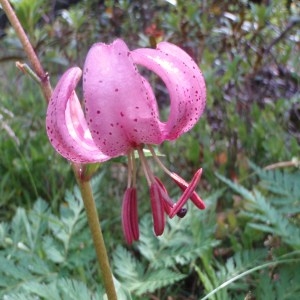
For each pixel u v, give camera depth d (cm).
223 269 13
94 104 8
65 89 8
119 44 8
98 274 15
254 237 15
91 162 9
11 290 13
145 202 18
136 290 13
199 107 9
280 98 20
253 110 19
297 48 23
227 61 20
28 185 19
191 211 15
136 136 8
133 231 9
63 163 19
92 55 8
